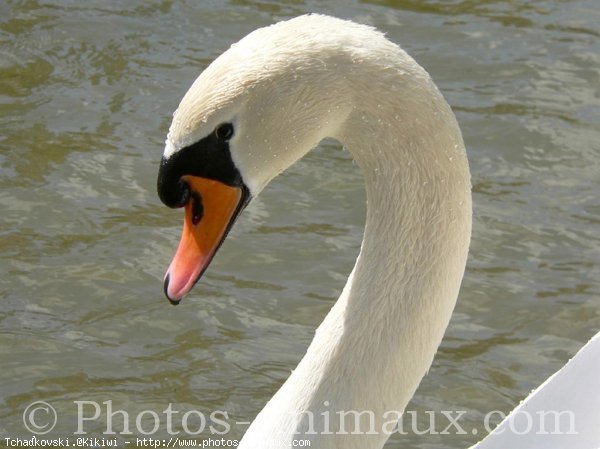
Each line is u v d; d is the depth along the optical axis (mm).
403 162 4977
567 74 11172
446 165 4977
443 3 12289
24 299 8641
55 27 11805
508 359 8234
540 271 8969
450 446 7543
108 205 9547
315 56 4793
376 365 5348
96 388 7938
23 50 11484
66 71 11211
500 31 11812
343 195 9750
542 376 8078
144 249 9109
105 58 11383
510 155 10180
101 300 8641
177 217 9469
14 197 9609
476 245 9219
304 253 9117
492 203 9641
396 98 4820
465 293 8781
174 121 4910
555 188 9805
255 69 4809
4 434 7562
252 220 9430
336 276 8906
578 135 10383
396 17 12031
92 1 12219
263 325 8477
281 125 4848
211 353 8242
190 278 5082
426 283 5211
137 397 7887
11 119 10562
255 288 8797
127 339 8336
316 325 8469
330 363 5418
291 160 4953
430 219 5098
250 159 4926
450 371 8148
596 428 6250
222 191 4973
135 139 10312
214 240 5055
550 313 8602
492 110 10695
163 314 8547
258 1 12227
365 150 4980
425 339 5324
